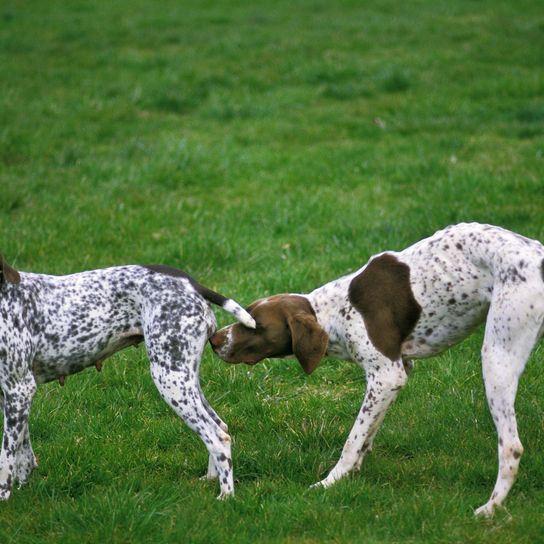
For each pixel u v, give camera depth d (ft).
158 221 53.21
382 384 27.86
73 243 49.47
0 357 26.66
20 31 109.91
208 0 127.95
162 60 93.40
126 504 25.75
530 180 55.93
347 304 28.50
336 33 103.81
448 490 27.43
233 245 49.11
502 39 96.68
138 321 28.07
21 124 73.26
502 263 26.08
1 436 31.37
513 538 24.06
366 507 26.35
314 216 54.03
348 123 72.79
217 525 25.25
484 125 70.59
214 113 76.23
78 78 88.02
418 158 62.69
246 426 32.91
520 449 25.14
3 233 50.26
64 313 27.61
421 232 49.16
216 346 28.99
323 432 31.63
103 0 130.21
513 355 25.45
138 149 66.13
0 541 24.76
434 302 27.71
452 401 33.17
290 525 25.34
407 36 101.04
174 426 32.42
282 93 81.76
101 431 32.35
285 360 37.22
